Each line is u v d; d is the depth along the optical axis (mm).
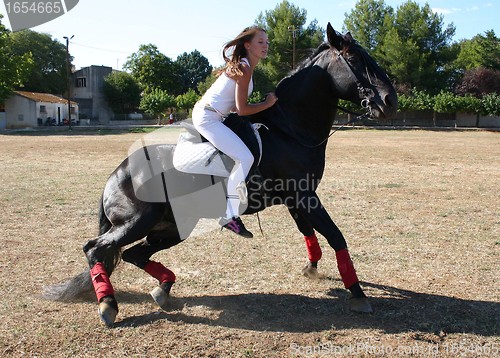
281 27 44250
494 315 4211
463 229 7316
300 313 4305
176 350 3604
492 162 16828
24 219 7918
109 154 19234
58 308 4402
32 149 21453
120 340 3762
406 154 19688
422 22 52312
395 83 52219
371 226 7504
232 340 3766
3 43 40250
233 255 6004
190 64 82562
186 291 4852
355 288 4320
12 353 3551
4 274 5281
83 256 5973
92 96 66625
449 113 50562
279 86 4512
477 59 58281
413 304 4449
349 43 4281
